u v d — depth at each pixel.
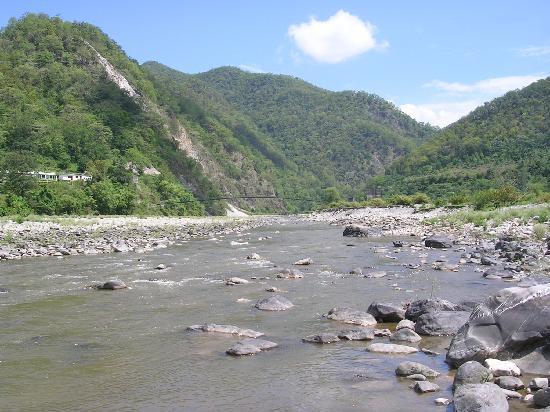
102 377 10.76
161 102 174.38
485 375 9.56
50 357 12.12
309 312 16.11
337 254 31.34
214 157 181.38
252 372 10.85
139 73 177.12
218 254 32.53
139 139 132.88
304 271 24.36
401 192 139.25
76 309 17.02
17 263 28.41
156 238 44.38
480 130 169.88
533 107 169.75
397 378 10.30
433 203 83.62
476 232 39.59
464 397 8.36
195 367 11.25
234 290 19.86
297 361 11.51
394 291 18.84
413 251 31.31
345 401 9.22
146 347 12.78
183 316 15.88
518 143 150.00
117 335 13.91
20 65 141.38
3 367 11.44
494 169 132.25
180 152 147.25
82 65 153.50
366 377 10.40
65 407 9.25
